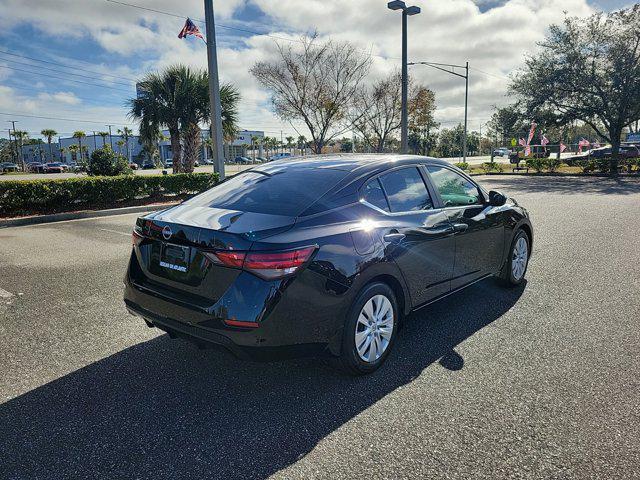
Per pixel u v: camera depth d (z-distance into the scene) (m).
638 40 25.36
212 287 2.82
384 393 3.04
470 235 4.18
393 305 3.42
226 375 3.31
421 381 3.18
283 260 2.72
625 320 4.19
